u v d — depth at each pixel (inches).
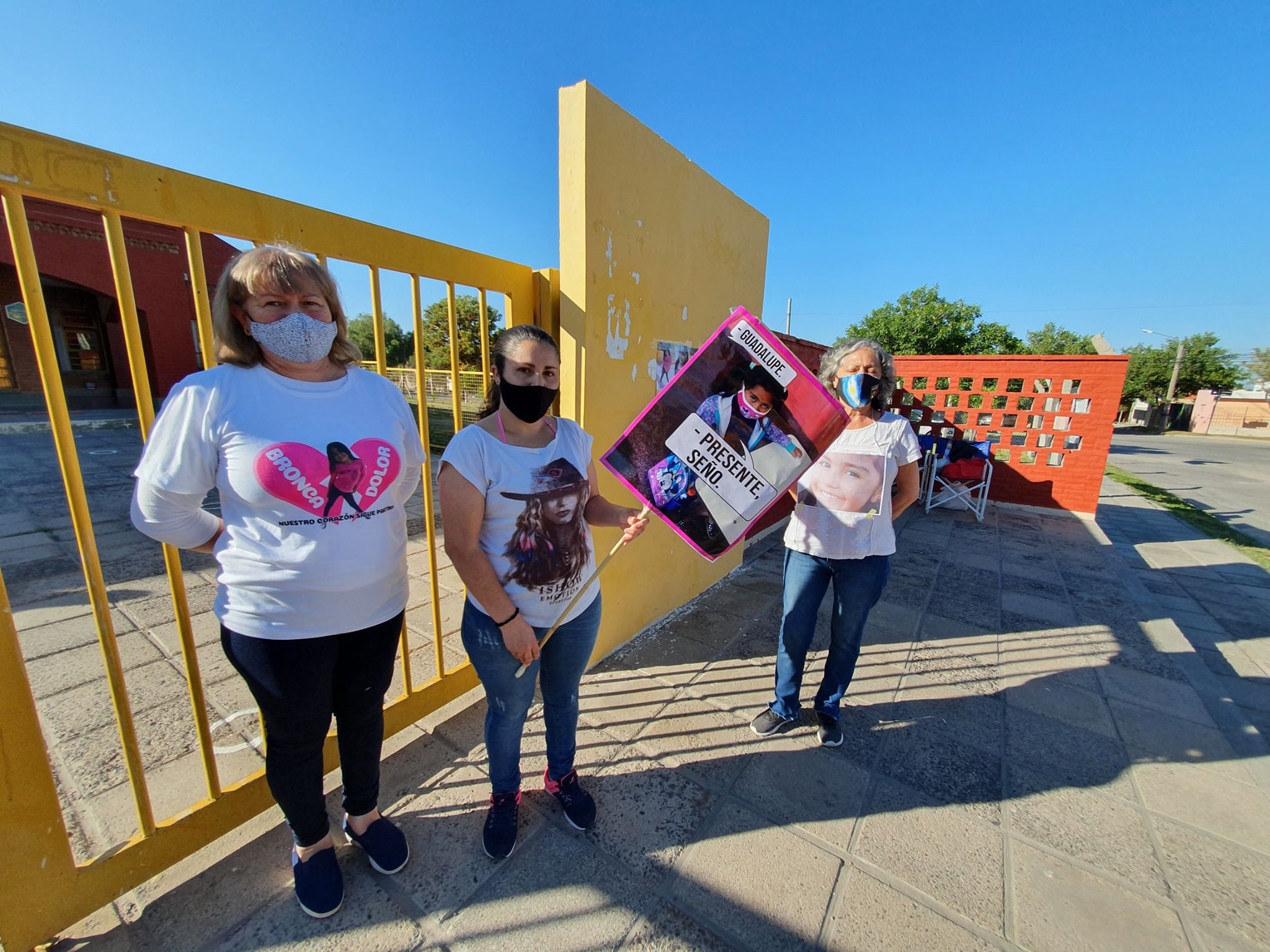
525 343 56.6
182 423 46.1
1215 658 131.6
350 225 66.2
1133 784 84.0
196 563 160.2
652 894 63.6
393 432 55.2
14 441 397.1
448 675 91.7
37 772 50.3
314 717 54.6
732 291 142.6
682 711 99.3
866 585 83.2
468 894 62.7
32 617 125.6
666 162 109.0
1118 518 288.4
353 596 53.4
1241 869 69.4
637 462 67.0
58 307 521.7
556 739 72.0
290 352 47.9
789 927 60.4
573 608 64.5
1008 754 90.4
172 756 82.0
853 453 82.3
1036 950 58.6
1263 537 270.2
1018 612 150.3
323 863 60.9
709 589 157.0
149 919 58.5
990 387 288.0
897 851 70.7
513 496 58.0
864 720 98.5
